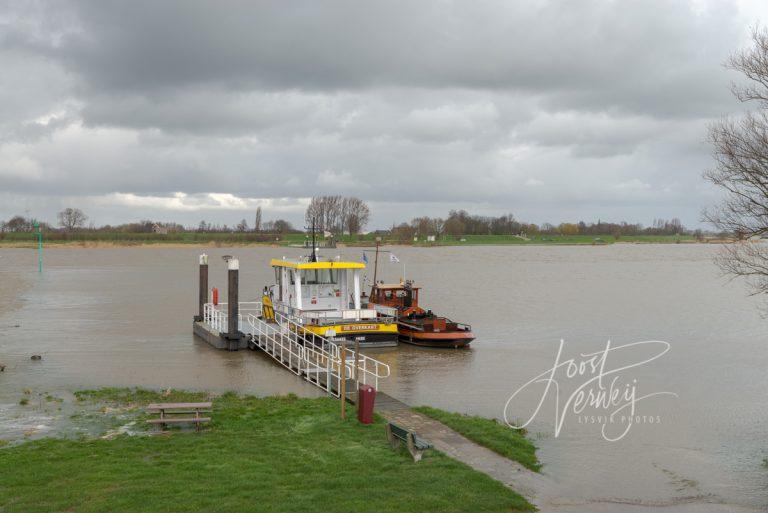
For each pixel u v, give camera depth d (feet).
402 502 42.27
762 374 97.91
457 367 100.83
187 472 47.42
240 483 44.98
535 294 229.45
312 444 54.85
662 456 60.03
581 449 61.16
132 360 102.01
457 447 56.13
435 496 43.50
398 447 53.57
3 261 436.35
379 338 115.14
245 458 50.93
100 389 81.35
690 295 228.84
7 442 57.31
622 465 56.80
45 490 43.73
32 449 54.19
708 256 595.88
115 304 189.98
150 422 60.18
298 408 67.92
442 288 252.83
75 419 65.41
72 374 91.45
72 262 435.12
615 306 192.24
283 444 54.90
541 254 612.70
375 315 116.57
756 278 237.45
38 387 82.84
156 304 190.08
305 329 105.70
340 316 116.57
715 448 62.85
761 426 70.79
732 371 100.37
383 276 322.34
